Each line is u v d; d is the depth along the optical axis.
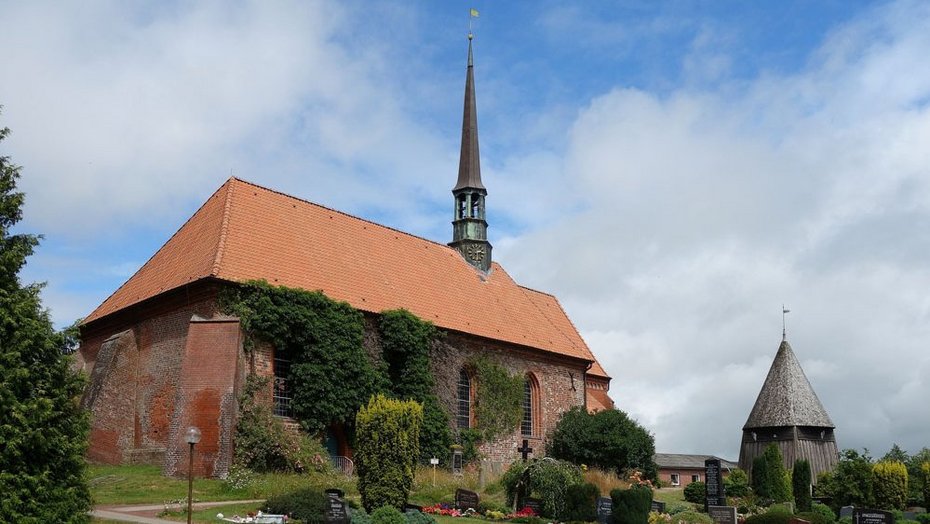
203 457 33.44
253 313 36.16
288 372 37.62
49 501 21.55
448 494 34.47
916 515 40.41
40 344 22.44
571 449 50.66
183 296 36.88
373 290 43.38
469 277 53.16
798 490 42.06
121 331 40.56
